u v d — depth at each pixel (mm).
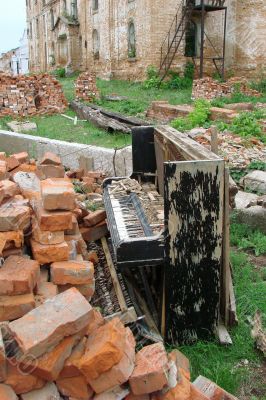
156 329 3869
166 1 25062
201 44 23984
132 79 27531
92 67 32938
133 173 6066
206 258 3744
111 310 4016
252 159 9289
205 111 14320
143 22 25672
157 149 5789
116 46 29047
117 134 12820
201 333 3891
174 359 3047
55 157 5664
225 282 3959
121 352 2625
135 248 3682
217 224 3689
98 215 5160
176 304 3811
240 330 4016
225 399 2947
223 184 3650
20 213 3424
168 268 3734
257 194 7871
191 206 3641
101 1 30156
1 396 2477
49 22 41500
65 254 3451
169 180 3582
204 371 3521
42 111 17547
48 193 3434
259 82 25703
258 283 4859
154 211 4637
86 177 7945
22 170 5668
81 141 12336
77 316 2600
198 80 20156
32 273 3078
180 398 2709
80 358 2619
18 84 17094
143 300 4234
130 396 2697
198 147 4379
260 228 6316
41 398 2572
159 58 25656
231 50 26750
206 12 25984
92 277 3396
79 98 19750
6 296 2957
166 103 17594
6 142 10500
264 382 3498
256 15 25859
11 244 3371
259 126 12102
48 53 42531
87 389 2658
